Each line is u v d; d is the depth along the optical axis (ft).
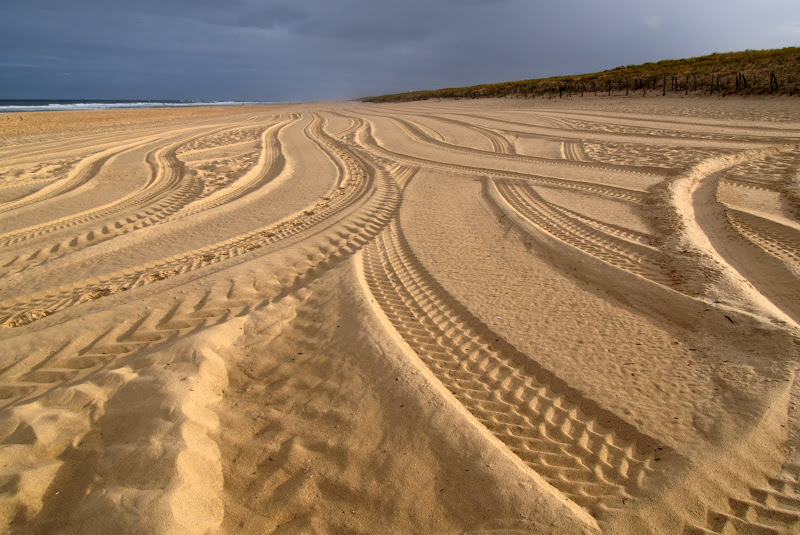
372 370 13.17
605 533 8.44
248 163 48.21
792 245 20.83
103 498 8.65
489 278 19.36
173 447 9.89
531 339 14.88
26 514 8.78
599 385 12.63
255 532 8.81
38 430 10.59
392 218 27.96
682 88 81.82
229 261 22.85
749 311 14.89
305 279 20.27
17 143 69.92
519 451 10.76
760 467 9.74
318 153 53.36
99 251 25.40
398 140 61.05
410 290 18.65
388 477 9.80
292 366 13.87
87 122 107.14
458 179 36.91
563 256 20.95
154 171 46.75
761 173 33.06
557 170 38.09
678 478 9.54
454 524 8.77
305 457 10.46
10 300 19.94
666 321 15.46
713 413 11.28
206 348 14.02
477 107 105.70
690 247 20.13
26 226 30.83
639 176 34.40
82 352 15.30
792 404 11.19
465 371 13.61
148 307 17.88
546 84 122.52
